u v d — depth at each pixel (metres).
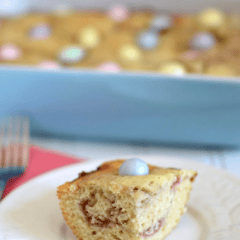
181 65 0.50
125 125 0.46
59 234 0.34
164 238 0.35
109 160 0.40
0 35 0.56
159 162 0.39
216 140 0.46
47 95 0.45
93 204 0.34
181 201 0.36
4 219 0.34
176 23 0.57
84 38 0.54
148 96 0.44
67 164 0.42
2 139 0.45
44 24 0.58
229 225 0.34
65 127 0.48
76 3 0.63
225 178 0.38
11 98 0.46
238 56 0.52
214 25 0.56
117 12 0.59
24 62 0.53
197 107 0.44
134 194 0.32
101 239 0.34
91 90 0.44
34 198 0.36
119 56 0.53
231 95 0.42
